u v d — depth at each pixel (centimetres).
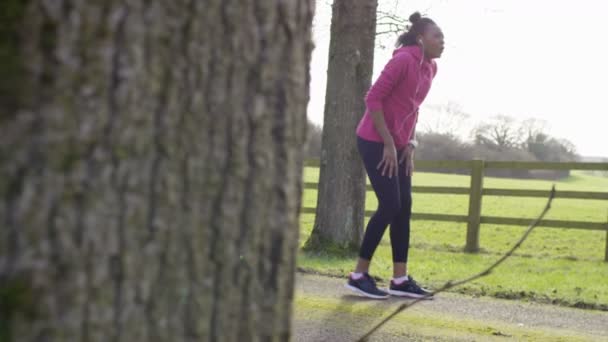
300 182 164
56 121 125
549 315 551
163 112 136
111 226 130
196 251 142
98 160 129
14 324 122
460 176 3384
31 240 123
